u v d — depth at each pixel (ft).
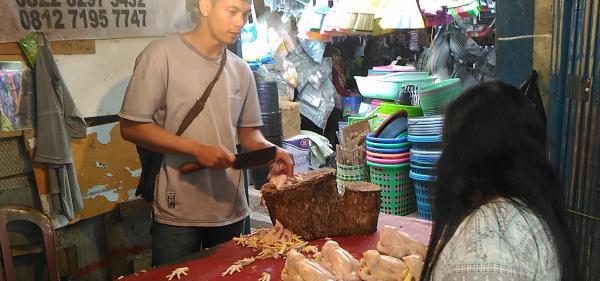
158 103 7.10
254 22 16.10
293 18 18.69
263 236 6.88
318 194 6.73
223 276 5.88
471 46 16.39
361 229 6.86
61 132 8.82
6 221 7.85
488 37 18.40
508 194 3.32
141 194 7.76
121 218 10.38
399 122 13.70
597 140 5.90
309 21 17.40
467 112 3.38
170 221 7.40
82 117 9.21
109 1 9.61
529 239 3.18
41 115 8.66
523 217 3.25
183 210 7.37
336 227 6.84
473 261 3.13
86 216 9.70
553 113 6.40
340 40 20.95
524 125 3.30
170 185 7.36
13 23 8.41
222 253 6.57
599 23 5.72
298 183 6.68
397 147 13.32
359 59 21.15
